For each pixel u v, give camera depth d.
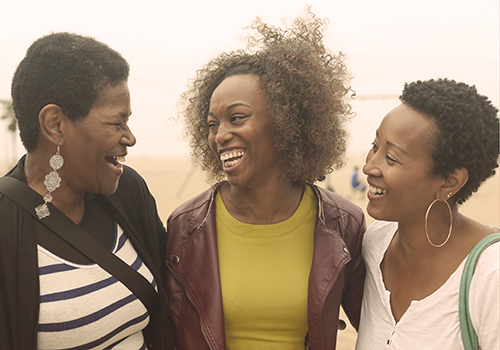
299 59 1.77
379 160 1.56
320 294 1.72
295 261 1.82
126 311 1.56
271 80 1.70
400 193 1.52
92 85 1.43
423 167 1.48
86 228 1.61
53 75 1.40
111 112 1.49
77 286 1.45
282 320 1.76
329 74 1.88
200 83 2.02
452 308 1.44
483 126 1.43
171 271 1.85
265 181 1.82
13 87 1.45
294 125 1.74
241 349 1.78
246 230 1.84
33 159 1.51
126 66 1.56
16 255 1.39
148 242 1.87
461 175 1.48
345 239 1.94
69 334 1.42
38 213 1.45
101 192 1.58
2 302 1.37
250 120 1.68
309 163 1.89
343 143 2.04
